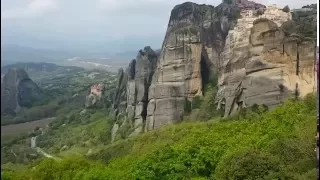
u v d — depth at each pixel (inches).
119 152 5103.3
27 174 3088.1
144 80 7071.9
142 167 2274.9
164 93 6565.0
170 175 2223.2
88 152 6663.4
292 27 5196.9
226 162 2009.1
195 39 6624.0
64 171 3034.0
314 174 1664.6
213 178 2145.7
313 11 5797.2
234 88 5487.2
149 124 6589.6
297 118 3090.6
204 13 7071.9
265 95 5024.6
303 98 4411.9
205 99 6333.7
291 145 2017.7
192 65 6550.2
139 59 7298.2
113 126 7327.8
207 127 4436.5
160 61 6752.0
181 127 5032.0
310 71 4862.2
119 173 2551.7
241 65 5472.4
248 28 5629.9
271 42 5132.9
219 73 6136.8
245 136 2982.3
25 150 6117.1
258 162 1875.0
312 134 2158.0
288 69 5004.9
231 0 7037.4
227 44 5851.4
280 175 1788.9
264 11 5944.9
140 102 6988.2
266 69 5108.3
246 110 5012.3
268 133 2795.3
